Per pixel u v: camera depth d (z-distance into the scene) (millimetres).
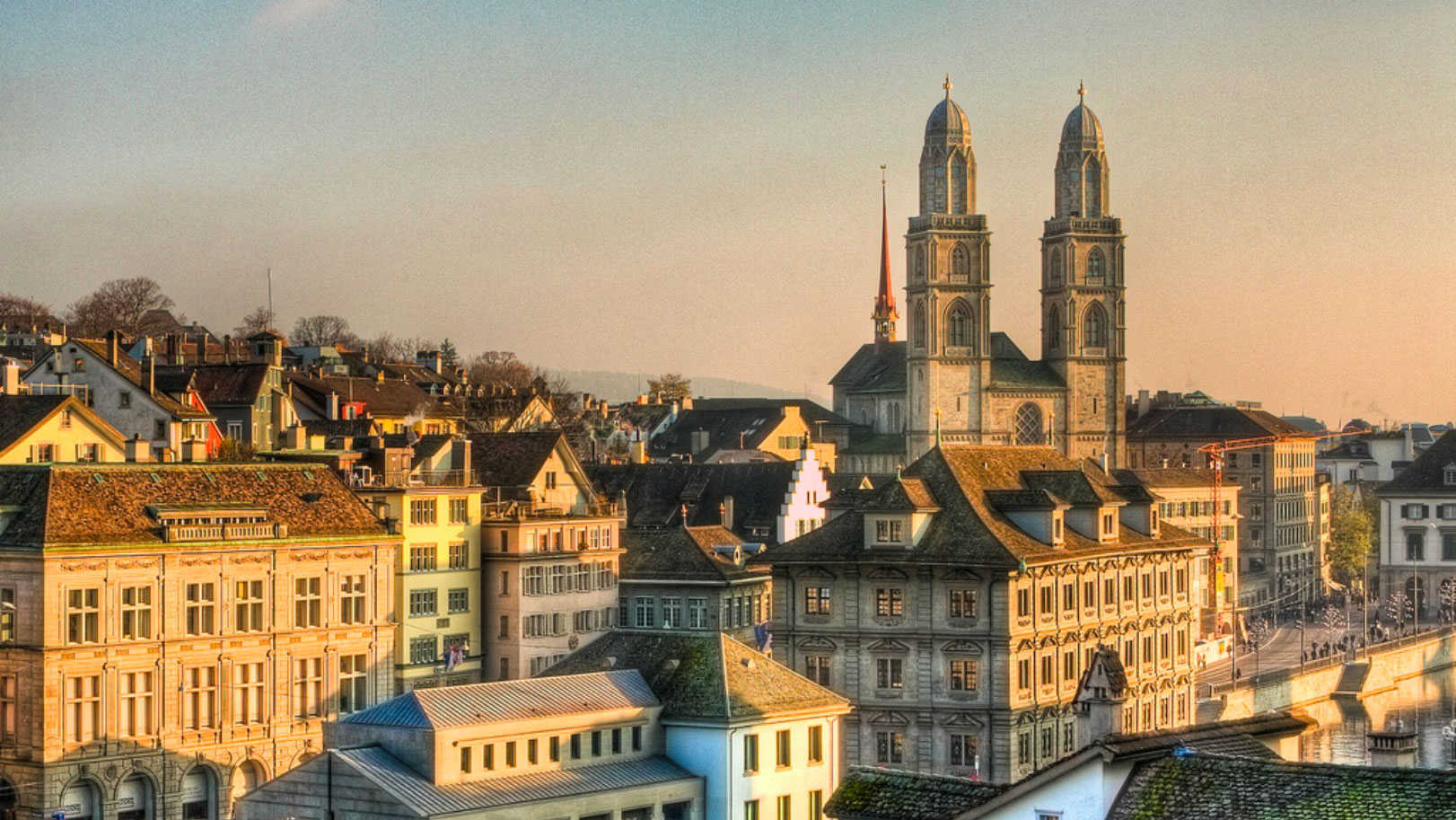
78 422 172750
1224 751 85375
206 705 150375
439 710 123312
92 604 143625
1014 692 156625
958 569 157625
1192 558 189250
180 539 148750
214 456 183750
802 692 138750
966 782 86875
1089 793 80250
